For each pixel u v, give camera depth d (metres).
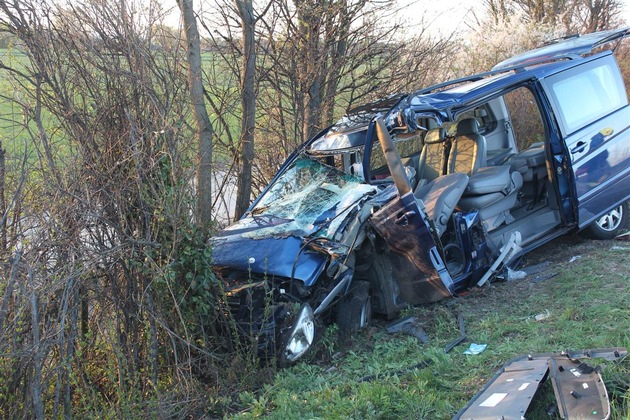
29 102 5.39
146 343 5.20
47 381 4.35
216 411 5.03
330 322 6.13
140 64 5.57
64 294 4.45
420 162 7.92
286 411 4.52
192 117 6.84
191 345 5.05
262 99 9.31
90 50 5.51
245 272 5.82
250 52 8.34
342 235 5.98
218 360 5.39
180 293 5.21
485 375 4.55
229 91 8.46
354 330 5.98
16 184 4.77
